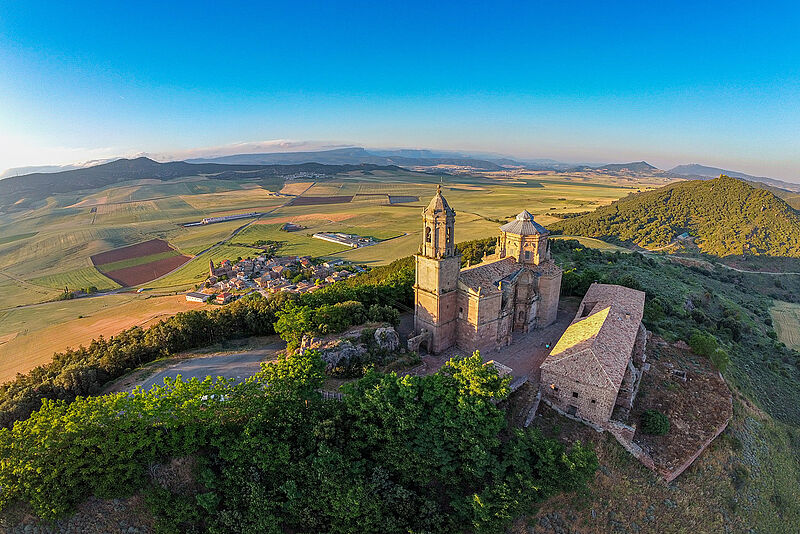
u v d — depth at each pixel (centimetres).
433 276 6588
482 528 4050
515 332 7762
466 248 14575
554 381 5541
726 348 8856
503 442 4766
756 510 5278
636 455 5134
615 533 4550
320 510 4284
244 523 4144
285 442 4362
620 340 5838
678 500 4944
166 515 4053
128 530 3969
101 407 4181
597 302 7562
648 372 6688
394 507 4253
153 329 8025
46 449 3853
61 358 7519
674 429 5575
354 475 4269
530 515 4350
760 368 8738
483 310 6631
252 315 8350
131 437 3994
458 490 4331
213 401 4381
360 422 4434
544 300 7750
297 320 7069
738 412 6278
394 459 4338
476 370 4516
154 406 4184
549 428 5269
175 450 4169
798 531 5447
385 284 9056
